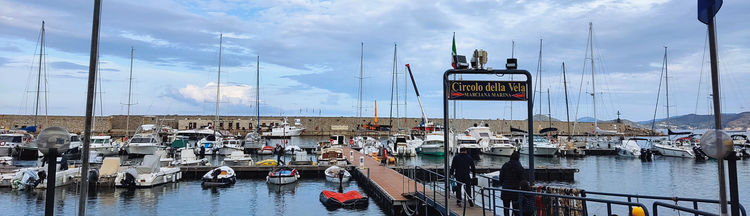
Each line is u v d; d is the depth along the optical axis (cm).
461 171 1348
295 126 9838
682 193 2762
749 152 5350
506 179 1109
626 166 4309
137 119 9106
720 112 566
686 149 5100
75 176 2622
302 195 2512
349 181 3033
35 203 2142
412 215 1830
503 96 1126
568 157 5278
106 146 4681
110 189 2591
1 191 2405
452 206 1416
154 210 2106
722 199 562
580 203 985
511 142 5878
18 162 4012
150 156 2830
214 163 4338
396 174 2883
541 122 10644
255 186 2830
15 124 7781
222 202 2306
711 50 571
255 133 6344
